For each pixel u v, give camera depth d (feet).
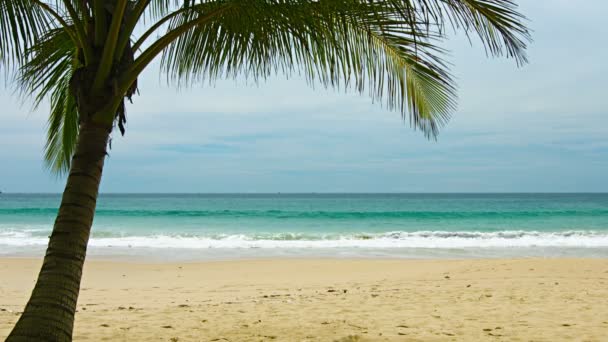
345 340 17.08
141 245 64.54
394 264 44.96
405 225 110.32
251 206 216.13
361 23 11.50
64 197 10.52
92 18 10.86
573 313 21.91
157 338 17.49
